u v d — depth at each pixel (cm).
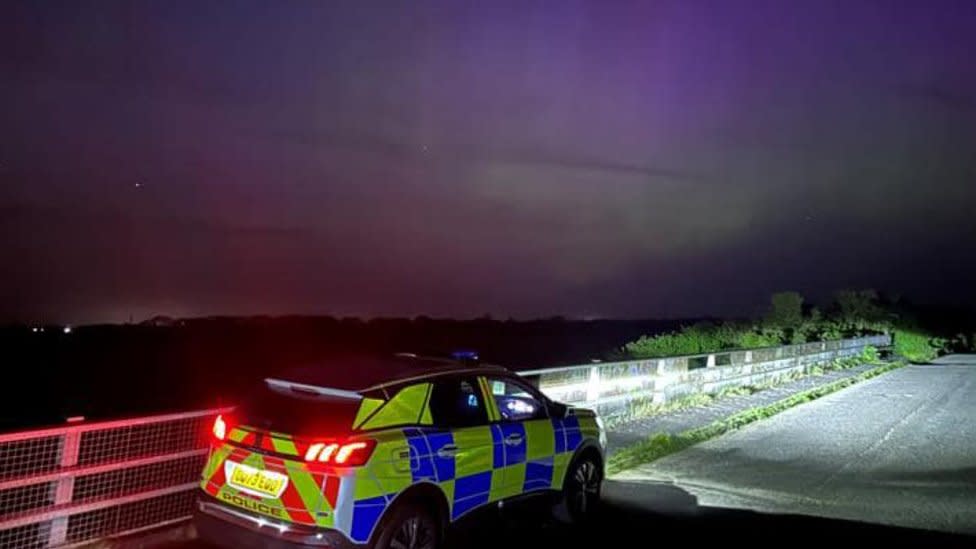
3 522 503
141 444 619
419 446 525
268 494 496
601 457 743
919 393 1983
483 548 646
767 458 1099
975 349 4894
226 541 513
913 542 708
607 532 708
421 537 526
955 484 952
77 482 588
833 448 1188
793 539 707
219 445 535
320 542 472
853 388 2112
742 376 1958
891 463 1081
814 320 3712
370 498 486
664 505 819
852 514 802
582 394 1259
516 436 618
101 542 574
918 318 4409
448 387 577
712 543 688
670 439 1183
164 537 611
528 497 634
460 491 555
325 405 511
